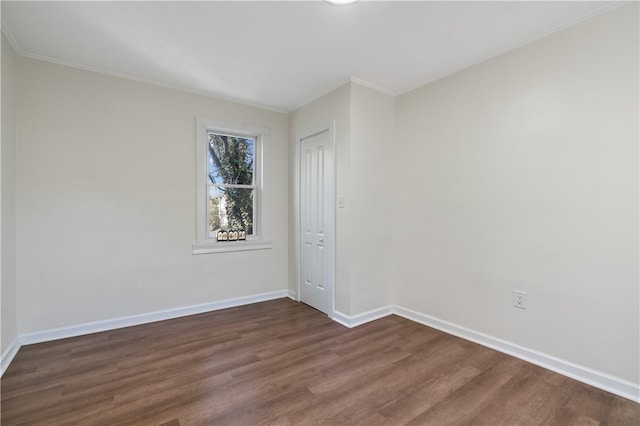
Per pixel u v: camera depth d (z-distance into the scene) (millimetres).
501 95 2498
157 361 2350
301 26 2160
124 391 1966
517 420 1714
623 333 1930
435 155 2994
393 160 3395
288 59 2643
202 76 2977
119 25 2154
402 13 2012
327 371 2215
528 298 2350
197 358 2402
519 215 2395
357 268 3090
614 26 1939
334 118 3205
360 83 3064
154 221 3133
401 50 2484
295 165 3885
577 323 2113
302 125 3742
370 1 1889
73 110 2734
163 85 3148
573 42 2107
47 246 2646
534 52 2299
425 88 3092
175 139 3234
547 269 2252
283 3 1912
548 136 2232
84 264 2805
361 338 2770
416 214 3180
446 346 2605
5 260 2260
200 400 1880
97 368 2242
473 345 2623
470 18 2066
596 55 2014
